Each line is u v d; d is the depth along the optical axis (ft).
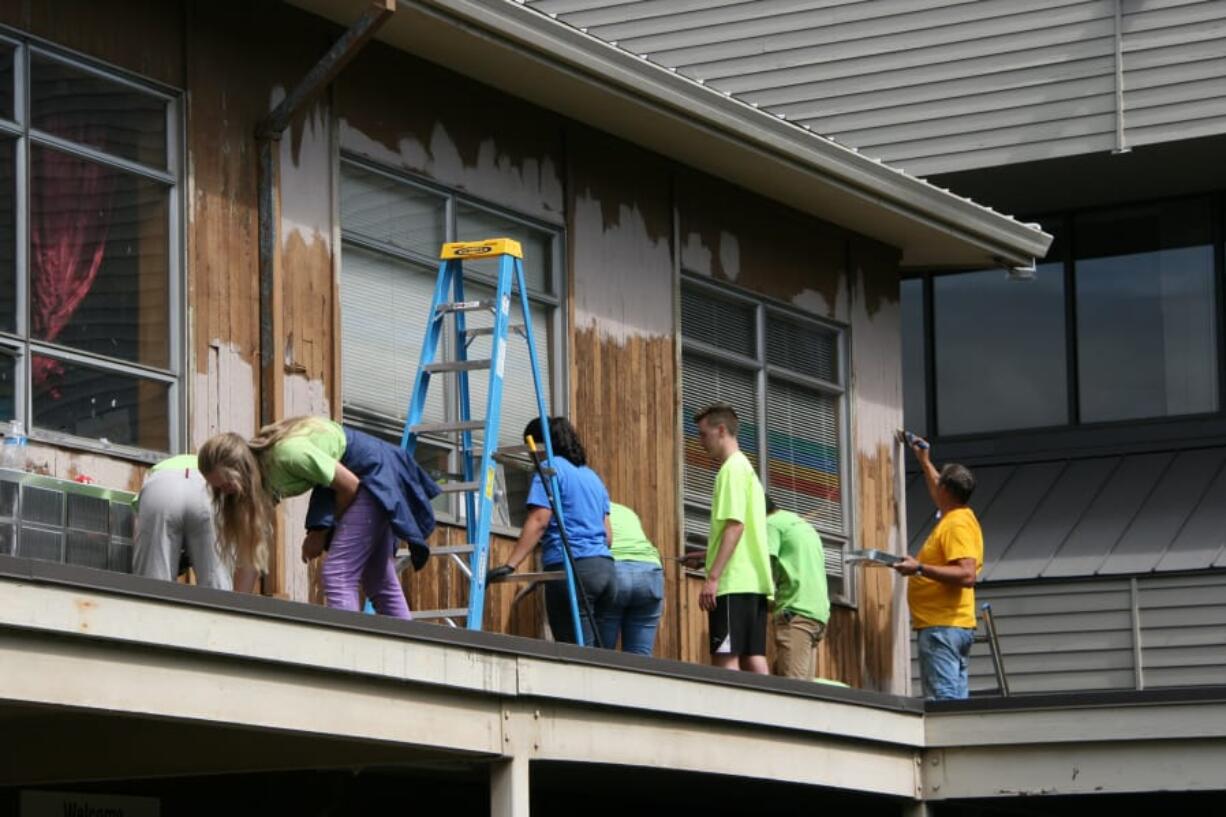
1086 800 129.49
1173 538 174.19
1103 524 177.88
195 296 100.27
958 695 123.65
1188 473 180.55
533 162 121.90
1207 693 107.34
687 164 132.77
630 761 92.99
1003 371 189.98
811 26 181.37
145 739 88.33
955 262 153.28
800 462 140.26
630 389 126.62
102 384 95.91
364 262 110.52
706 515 132.36
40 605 69.05
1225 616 169.37
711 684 97.55
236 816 100.89
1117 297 187.11
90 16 97.55
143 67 99.81
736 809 127.34
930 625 124.16
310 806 101.96
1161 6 170.91
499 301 106.32
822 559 126.62
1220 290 183.42
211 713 74.64
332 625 78.54
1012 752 111.14
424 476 95.50
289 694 77.46
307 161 107.04
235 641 75.00
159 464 89.35
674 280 131.03
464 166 116.88
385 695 81.41
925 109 176.86
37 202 94.17
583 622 107.24
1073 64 172.96
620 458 125.18
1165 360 184.75
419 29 109.50
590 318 124.36
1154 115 169.78
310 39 108.58
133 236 98.48
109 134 97.91
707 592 111.75
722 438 114.11
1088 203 187.11
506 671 86.38
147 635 72.08
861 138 178.40
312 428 90.89
